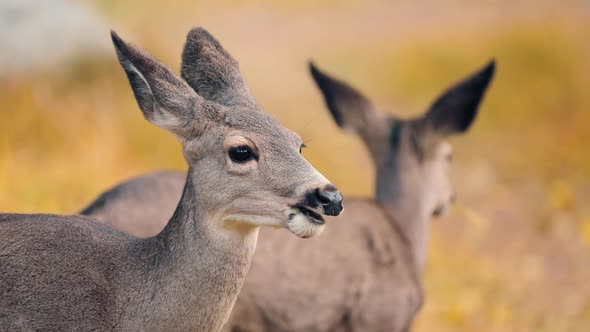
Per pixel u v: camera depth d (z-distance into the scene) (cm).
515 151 2081
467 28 2880
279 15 3155
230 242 727
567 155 2042
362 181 1728
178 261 729
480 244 1623
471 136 2152
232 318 941
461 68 2497
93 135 1405
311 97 2206
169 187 933
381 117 1130
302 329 973
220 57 801
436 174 1115
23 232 722
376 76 2527
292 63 2570
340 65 2594
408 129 1111
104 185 1298
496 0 3422
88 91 1559
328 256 980
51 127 1416
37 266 711
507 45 2488
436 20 3152
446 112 1096
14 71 1534
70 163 1330
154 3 2278
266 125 734
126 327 730
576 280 1500
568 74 2352
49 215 750
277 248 954
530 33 2559
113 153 1373
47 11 1647
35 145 1393
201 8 2978
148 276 736
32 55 1575
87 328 714
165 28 2005
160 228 902
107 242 748
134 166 1388
